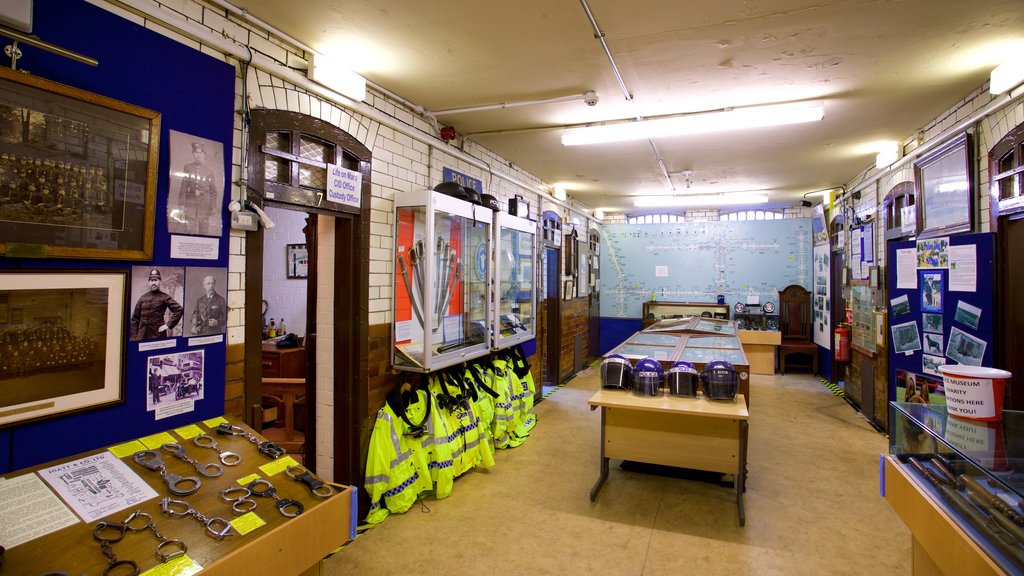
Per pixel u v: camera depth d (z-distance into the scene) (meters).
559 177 6.83
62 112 1.82
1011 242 3.50
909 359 4.41
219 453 2.03
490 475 4.15
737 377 3.55
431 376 3.96
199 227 2.30
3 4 1.62
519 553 2.97
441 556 2.93
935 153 4.30
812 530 3.25
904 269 4.48
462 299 4.21
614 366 3.84
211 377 2.36
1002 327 3.58
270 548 1.62
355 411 3.37
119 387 1.99
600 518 3.41
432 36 2.87
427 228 3.58
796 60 3.21
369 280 3.48
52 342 1.79
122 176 2.00
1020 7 2.55
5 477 1.61
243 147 2.54
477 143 5.08
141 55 2.08
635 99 3.90
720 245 9.65
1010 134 3.33
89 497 1.62
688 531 3.23
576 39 2.91
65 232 1.83
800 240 9.16
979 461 1.73
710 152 5.44
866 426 5.54
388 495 3.43
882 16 2.64
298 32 2.80
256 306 2.61
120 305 2.00
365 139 3.44
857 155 5.57
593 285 9.71
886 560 2.90
